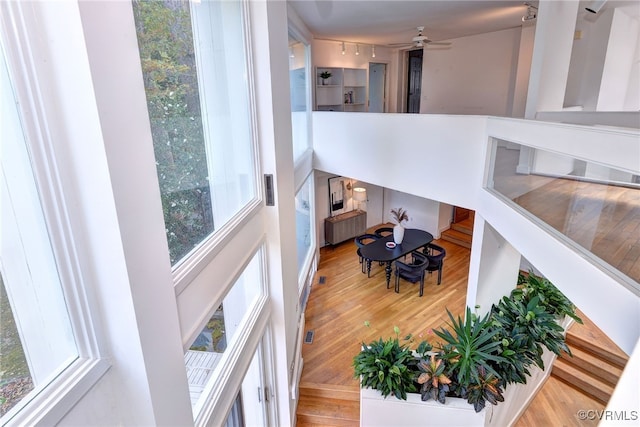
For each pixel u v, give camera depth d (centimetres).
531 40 620
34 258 89
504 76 695
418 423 326
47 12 86
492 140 405
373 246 739
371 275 747
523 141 306
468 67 748
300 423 410
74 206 99
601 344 462
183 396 148
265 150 290
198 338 186
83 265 103
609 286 183
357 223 938
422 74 834
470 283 464
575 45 609
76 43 88
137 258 112
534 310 400
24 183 86
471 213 1006
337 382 452
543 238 257
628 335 169
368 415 335
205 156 193
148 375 119
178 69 162
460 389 326
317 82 778
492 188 407
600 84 600
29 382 88
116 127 102
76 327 102
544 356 429
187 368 174
